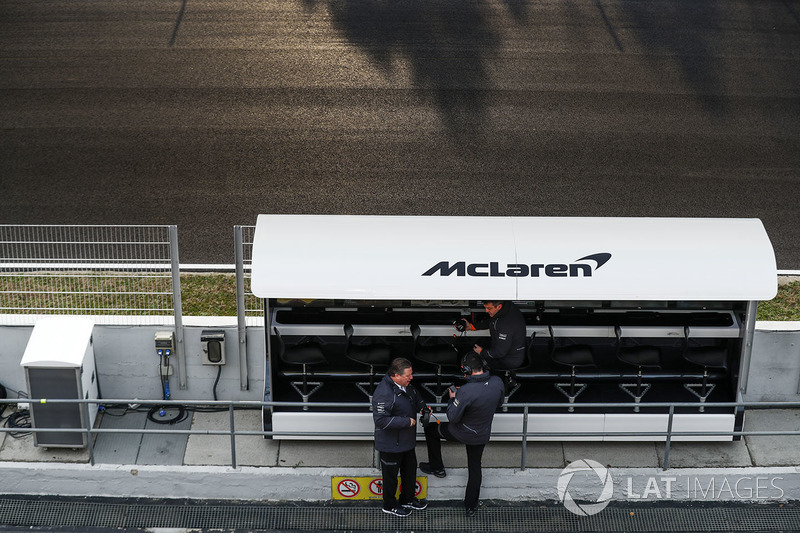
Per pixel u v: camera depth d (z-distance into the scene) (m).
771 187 14.58
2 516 9.15
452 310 9.91
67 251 12.66
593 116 16.12
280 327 9.71
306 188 14.23
